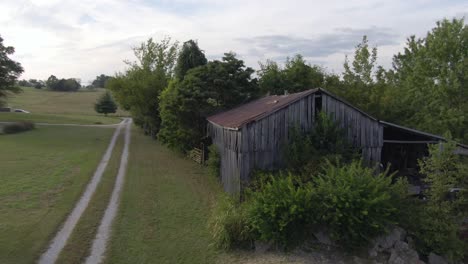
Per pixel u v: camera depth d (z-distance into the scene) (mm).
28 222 13156
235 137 16438
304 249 11352
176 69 42469
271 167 15961
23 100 117438
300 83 34781
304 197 11586
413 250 11727
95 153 30859
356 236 11219
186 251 11219
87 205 15578
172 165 26891
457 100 26875
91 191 17984
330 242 11570
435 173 13469
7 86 55156
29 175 20906
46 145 34719
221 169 20703
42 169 22766
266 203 11648
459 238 12758
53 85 160375
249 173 15594
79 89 176000
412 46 31812
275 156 16031
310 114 16719
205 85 29516
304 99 16562
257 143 15703
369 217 11148
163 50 55000
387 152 22453
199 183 20766
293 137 16047
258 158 15750
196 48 40906
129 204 15953
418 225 12312
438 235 11992
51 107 105000
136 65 54250
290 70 35938
